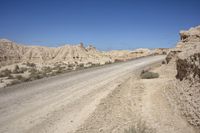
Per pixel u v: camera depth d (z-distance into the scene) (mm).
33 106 12398
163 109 9945
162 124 8383
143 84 16734
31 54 101062
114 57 102375
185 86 9992
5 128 9156
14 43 102312
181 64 11469
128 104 11883
